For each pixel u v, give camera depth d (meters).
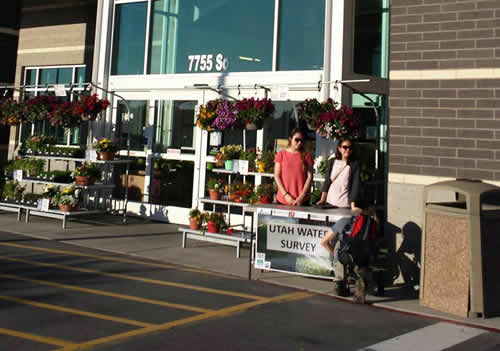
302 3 10.33
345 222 6.59
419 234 7.20
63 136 14.20
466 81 6.99
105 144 11.09
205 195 11.20
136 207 12.12
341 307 6.07
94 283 6.46
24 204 11.15
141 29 12.55
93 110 11.31
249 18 10.99
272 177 10.17
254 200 8.98
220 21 11.38
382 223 10.23
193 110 11.52
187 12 11.84
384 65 10.52
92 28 14.16
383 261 8.03
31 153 11.91
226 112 9.80
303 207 7.33
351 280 6.48
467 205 5.97
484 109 6.88
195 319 5.25
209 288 6.54
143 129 12.20
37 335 4.58
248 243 9.12
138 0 12.50
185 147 11.59
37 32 15.17
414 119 7.32
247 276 7.31
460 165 7.01
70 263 7.49
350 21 9.86
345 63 9.77
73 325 4.89
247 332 4.96
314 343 4.78
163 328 4.93
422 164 7.25
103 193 12.48
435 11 7.22
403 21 7.45
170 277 6.99
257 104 9.53
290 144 7.87
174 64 11.98
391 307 6.21
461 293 5.98
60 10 14.73
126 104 12.01
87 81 14.24
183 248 9.03
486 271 5.97
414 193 7.28
